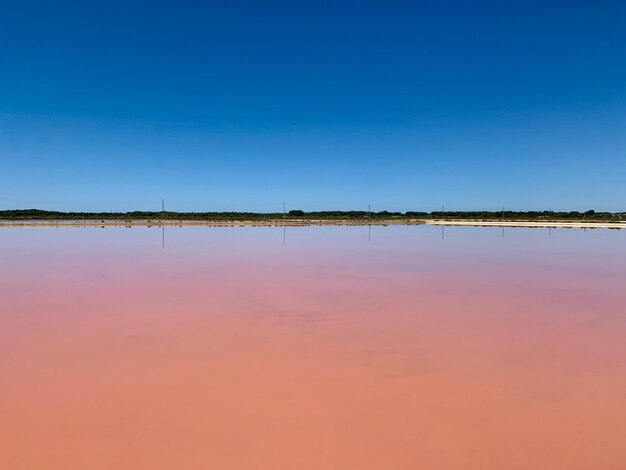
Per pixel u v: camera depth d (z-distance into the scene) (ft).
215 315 19.97
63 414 10.83
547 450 9.43
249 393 12.00
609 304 22.13
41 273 31.60
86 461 9.01
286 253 45.78
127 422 10.48
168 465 8.89
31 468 8.78
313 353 15.06
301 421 10.56
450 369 13.65
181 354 14.92
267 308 21.33
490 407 11.23
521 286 27.07
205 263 37.47
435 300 23.15
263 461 9.03
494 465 8.93
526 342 16.24
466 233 82.79
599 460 9.09
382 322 18.89
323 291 25.48
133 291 25.22
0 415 10.77
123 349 15.38
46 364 13.94
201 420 10.59
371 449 9.45
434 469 8.81
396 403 11.45
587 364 14.05
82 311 20.54
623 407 11.21
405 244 57.41
